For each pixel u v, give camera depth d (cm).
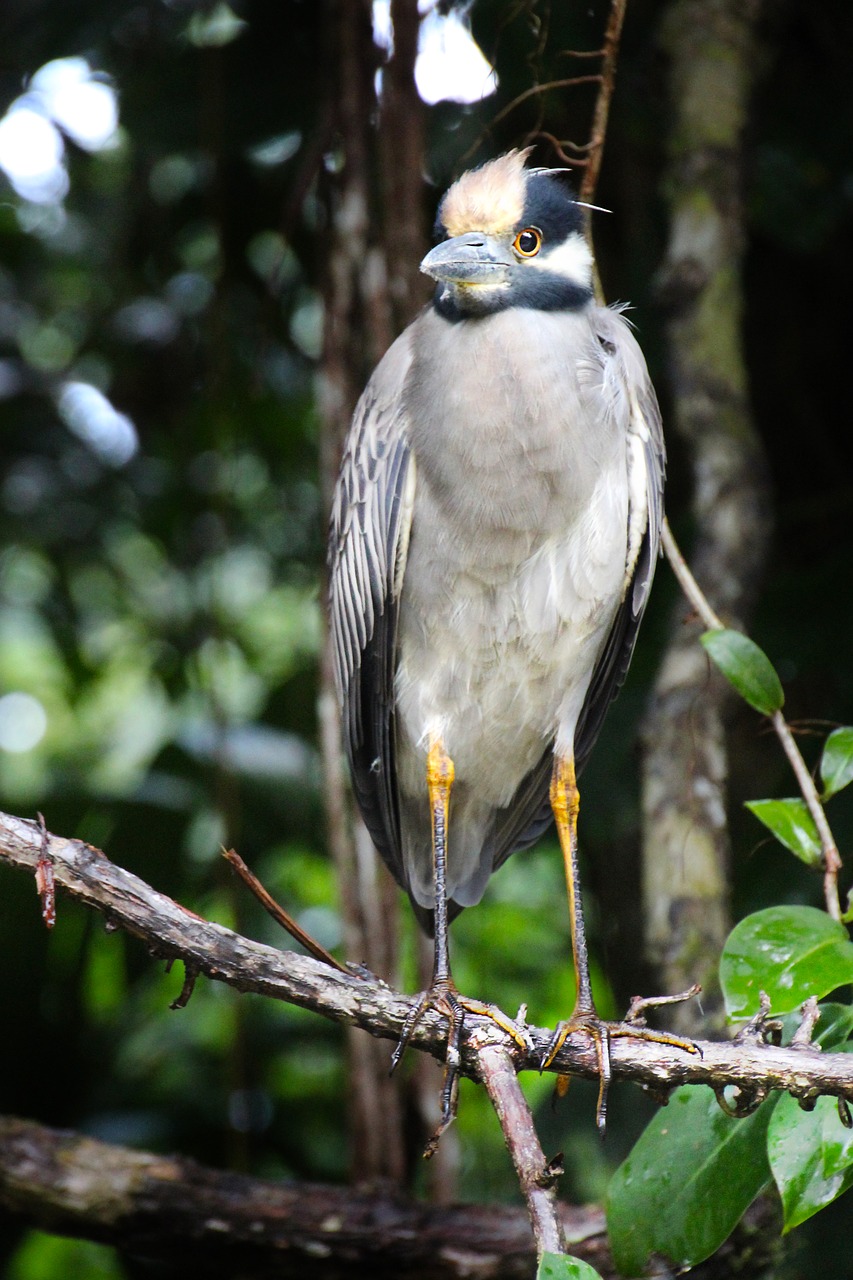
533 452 646
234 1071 838
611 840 925
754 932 502
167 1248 736
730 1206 501
